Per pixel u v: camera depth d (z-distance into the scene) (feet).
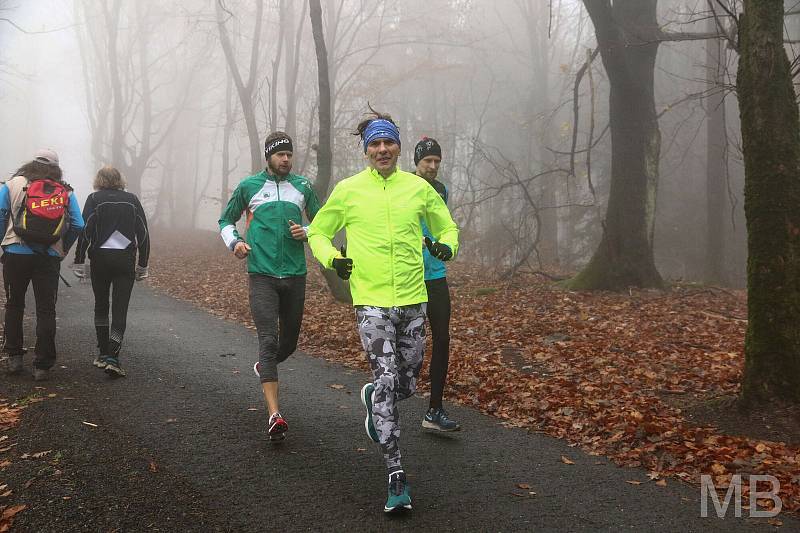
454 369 23.44
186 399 18.38
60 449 13.87
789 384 16.65
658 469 14.19
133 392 18.76
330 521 11.28
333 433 16.11
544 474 13.87
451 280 54.54
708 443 15.40
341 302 39.78
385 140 12.74
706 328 32.42
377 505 12.01
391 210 12.73
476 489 12.94
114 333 20.15
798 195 16.81
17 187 19.29
